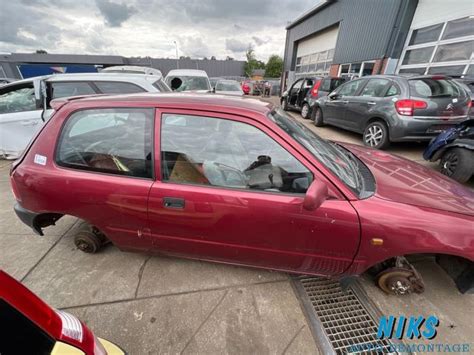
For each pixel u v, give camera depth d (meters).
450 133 3.45
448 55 7.17
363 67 10.37
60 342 0.75
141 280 1.89
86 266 2.02
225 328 1.55
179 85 7.34
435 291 1.81
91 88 3.81
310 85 9.27
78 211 1.76
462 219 1.40
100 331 1.52
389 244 1.44
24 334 0.69
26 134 4.11
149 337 1.49
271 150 1.56
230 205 1.53
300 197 1.48
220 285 1.86
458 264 1.59
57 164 1.71
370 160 2.08
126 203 1.64
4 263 2.05
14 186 1.80
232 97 1.88
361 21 10.33
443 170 3.56
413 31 8.32
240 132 1.58
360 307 1.70
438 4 7.34
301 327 1.56
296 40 17.47
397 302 1.73
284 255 1.64
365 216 1.41
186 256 1.87
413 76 4.47
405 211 1.42
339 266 1.60
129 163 1.63
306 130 1.97
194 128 1.60
